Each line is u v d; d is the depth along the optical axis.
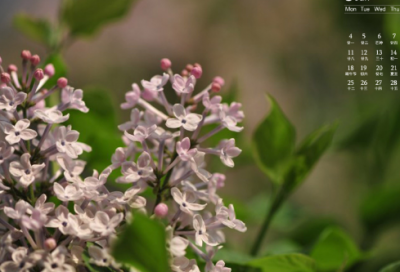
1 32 1.79
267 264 0.61
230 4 1.76
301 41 1.68
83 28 0.76
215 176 0.58
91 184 0.56
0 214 0.61
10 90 0.56
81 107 0.58
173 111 0.57
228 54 1.75
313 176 1.54
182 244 0.56
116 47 1.73
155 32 1.74
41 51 1.81
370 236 0.74
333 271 0.68
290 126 0.68
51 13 1.66
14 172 0.56
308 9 1.66
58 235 0.56
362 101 1.25
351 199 1.39
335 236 0.66
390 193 0.72
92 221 0.55
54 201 0.61
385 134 0.77
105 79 1.71
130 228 0.54
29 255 0.55
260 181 1.50
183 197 0.57
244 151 0.76
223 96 0.73
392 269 0.62
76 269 0.55
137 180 0.57
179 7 1.77
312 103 1.63
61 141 0.57
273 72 1.70
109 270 0.56
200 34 1.76
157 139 0.58
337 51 1.60
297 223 0.81
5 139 0.56
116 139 0.65
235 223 0.57
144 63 1.74
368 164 0.82
